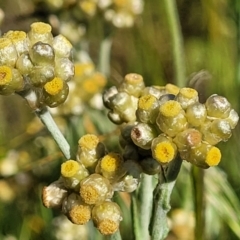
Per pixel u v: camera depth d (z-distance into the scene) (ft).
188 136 0.54
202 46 1.05
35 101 0.56
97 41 1.04
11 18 0.97
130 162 0.56
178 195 0.88
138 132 0.55
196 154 0.54
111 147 0.88
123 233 0.82
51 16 0.93
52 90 0.55
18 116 1.11
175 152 0.54
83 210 0.55
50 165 0.95
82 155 0.56
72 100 0.84
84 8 0.91
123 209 0.82
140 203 0.60
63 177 0.56
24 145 0.99
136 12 0.94
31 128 0.97
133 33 1.09
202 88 0.90
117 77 1.06
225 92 0.95
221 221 0.84
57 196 0.56
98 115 0.95
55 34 0.93
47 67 0.56
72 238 0.85
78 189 0.56
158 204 0.57
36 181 0.94
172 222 0.85
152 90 0.61
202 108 0.54
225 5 1.02
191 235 0.84
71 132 0.85
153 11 1.08
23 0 1.01
